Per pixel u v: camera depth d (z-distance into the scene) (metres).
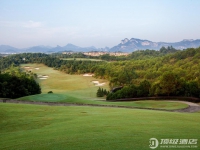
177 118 16.48
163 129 12.12
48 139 10.61
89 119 15.63
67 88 87.25
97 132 11.55
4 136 12.12
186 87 52.91
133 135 10.84
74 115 17.91
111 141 9.88
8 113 18.02
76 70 130.38
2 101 28.09
